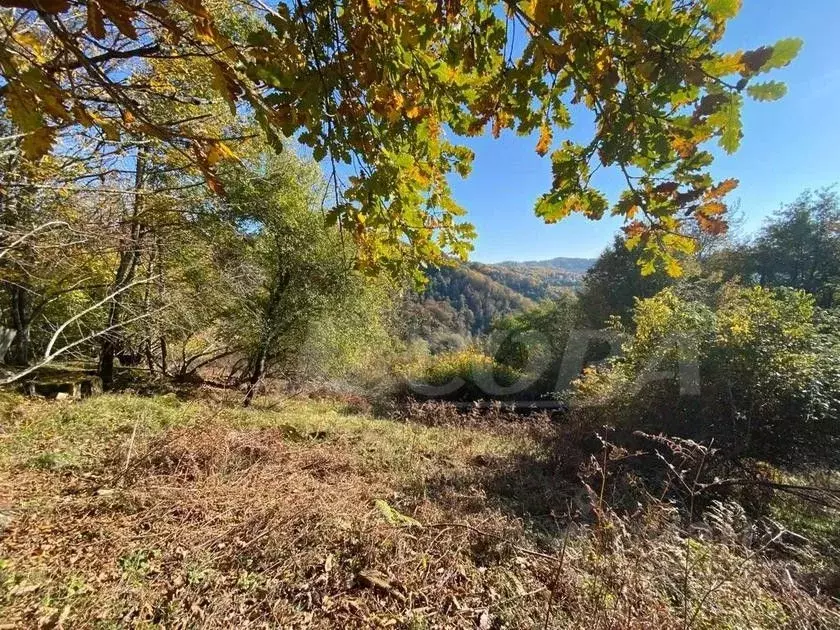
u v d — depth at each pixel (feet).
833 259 44.45
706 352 15.11
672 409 15.39
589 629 5.98
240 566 7.60
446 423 25.45
